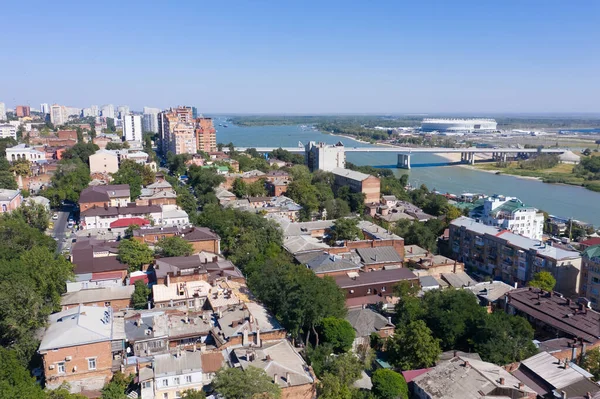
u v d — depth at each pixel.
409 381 87.62
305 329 106.50
